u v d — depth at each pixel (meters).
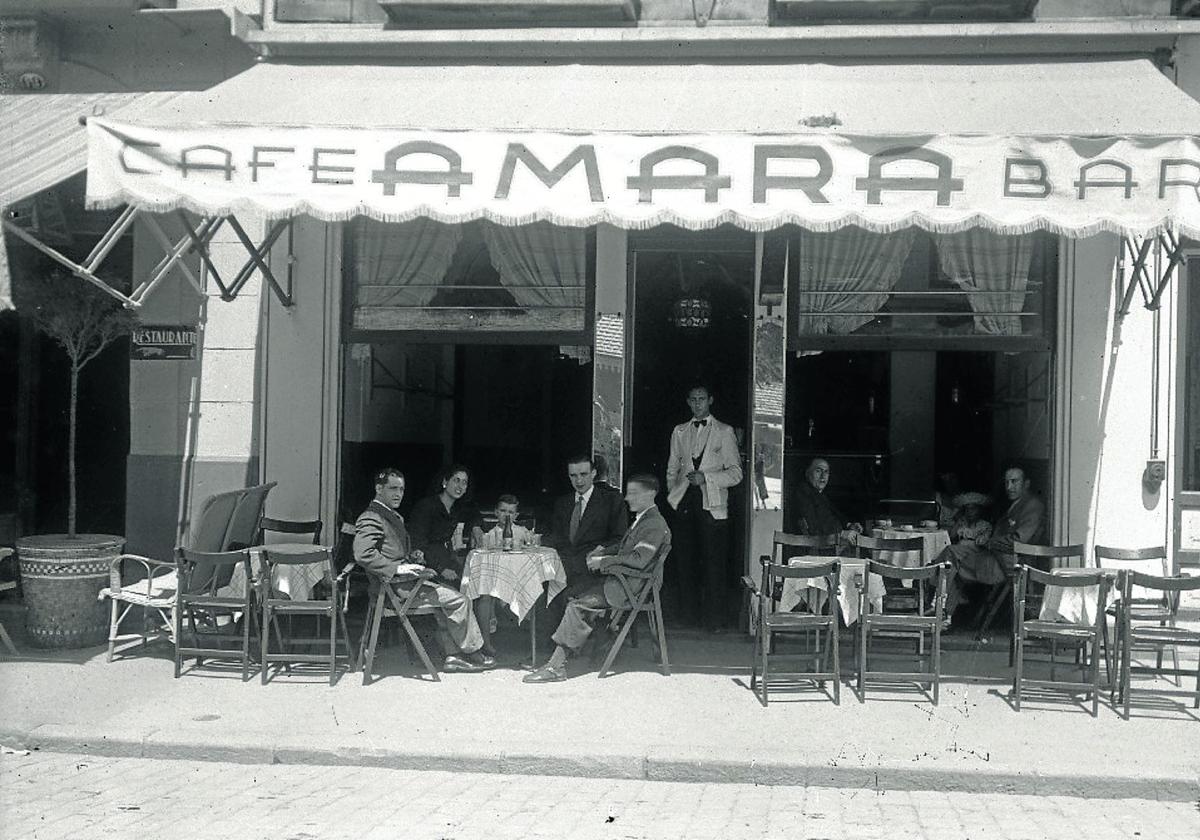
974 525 9.75
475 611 8.40
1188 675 7.84
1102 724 7.13
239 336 9.90
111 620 8.47
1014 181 6.88
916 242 9.28
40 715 7.08
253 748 6.57
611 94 8.60
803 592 8.32
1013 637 8.59
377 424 10.59
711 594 9.56
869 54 9.30
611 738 6.75
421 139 7.12
